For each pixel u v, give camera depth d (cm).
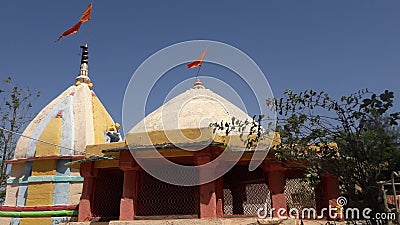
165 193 1136
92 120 1895
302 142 748
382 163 673
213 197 1017
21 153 1764
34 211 1508
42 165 1617
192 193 1124
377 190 669
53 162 1611
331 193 1098
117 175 1347
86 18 2041
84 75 2170
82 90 2023
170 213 1115
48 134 1672
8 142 2272
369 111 640
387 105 628
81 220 1186
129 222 1030
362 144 659
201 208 1012
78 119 1827
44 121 1783
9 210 1548
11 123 2300
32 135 1766
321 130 714
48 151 1630
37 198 1551
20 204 1595
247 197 1255
